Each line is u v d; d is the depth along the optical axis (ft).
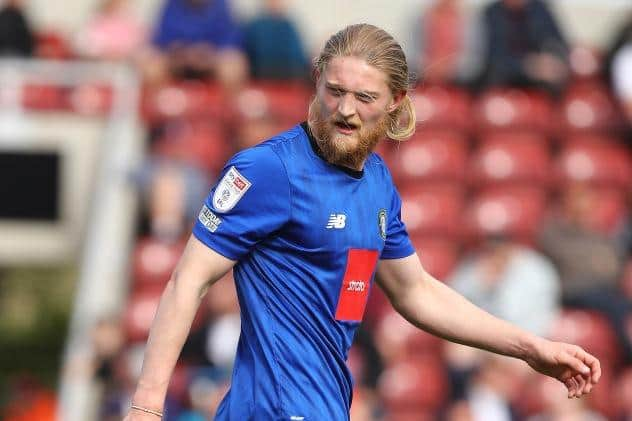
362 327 118.62
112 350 116.47
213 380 110.22
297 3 180.65
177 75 152.97
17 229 149.28
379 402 115.85
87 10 182.09
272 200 43.19
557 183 151.43
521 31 158.30
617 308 125.08
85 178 150.00
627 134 157.79
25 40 161.58
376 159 46.52
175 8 152.15
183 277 43.14
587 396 115.44
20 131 149.69
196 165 137.28
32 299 236.63
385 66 42.78
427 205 144.25
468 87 159.43
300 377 43.57
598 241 127.44
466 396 111.65
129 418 41.88
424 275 48.91
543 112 157.38
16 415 221.46
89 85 155.22
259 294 44.04
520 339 47.32
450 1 160.35
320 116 43.24
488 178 150.00
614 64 161.68
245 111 150.00
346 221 44.14
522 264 120.78
